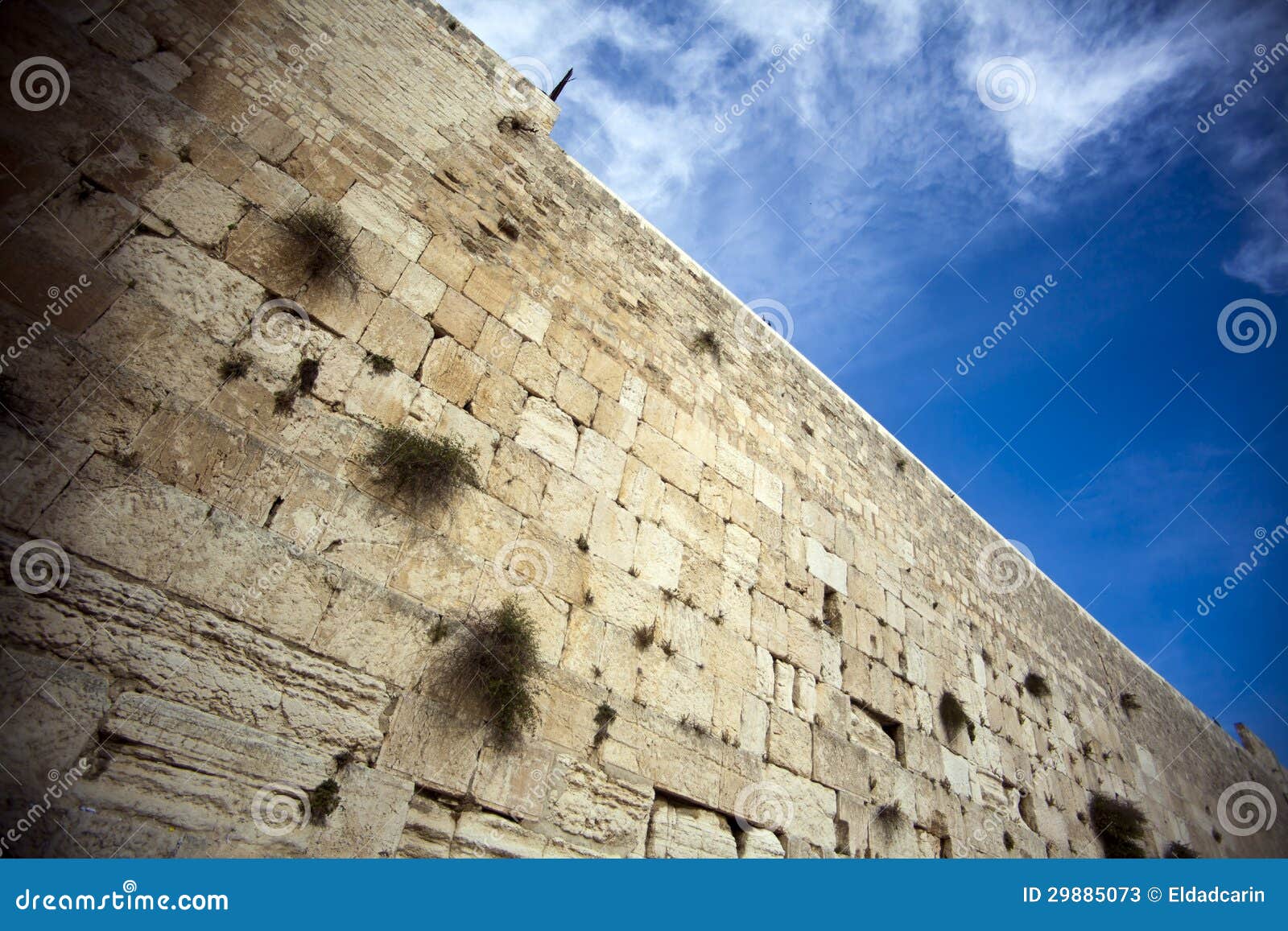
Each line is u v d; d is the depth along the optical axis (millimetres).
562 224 9625
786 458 11148
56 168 5918
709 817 7465
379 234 7574
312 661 5617
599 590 7672
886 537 12328
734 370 11156
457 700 6168
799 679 9242
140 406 5621
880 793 9359
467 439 7293
